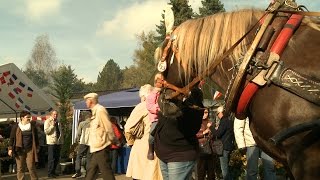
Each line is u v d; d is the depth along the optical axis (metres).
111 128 8.42
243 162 9.55
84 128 13.31
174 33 3.15
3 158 15.07
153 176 6.73
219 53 2.85
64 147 16.69
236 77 2.55
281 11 2.61
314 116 2.30
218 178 10.62
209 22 2.98
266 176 7.41
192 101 3.69
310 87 2.32
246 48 2.72
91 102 8.52
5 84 18.36
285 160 2.48
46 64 76.69
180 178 4.33
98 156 8.37
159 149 4.43
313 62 2.38
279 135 2.32
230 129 9.20
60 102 27.34
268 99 2.44
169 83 3.28
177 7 31.70
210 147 9.20
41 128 18.36
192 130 4.29
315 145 2.29
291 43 2.49
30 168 11.56
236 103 2.64
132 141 7.41
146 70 54.19
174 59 3.18
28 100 19.12
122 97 15.26
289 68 2.41
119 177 12.90
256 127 2.55
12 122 18.91
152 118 5.87
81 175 13.91
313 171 2.30
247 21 2.83
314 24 2.57
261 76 2.46
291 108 2.36
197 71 3.03
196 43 2.98
